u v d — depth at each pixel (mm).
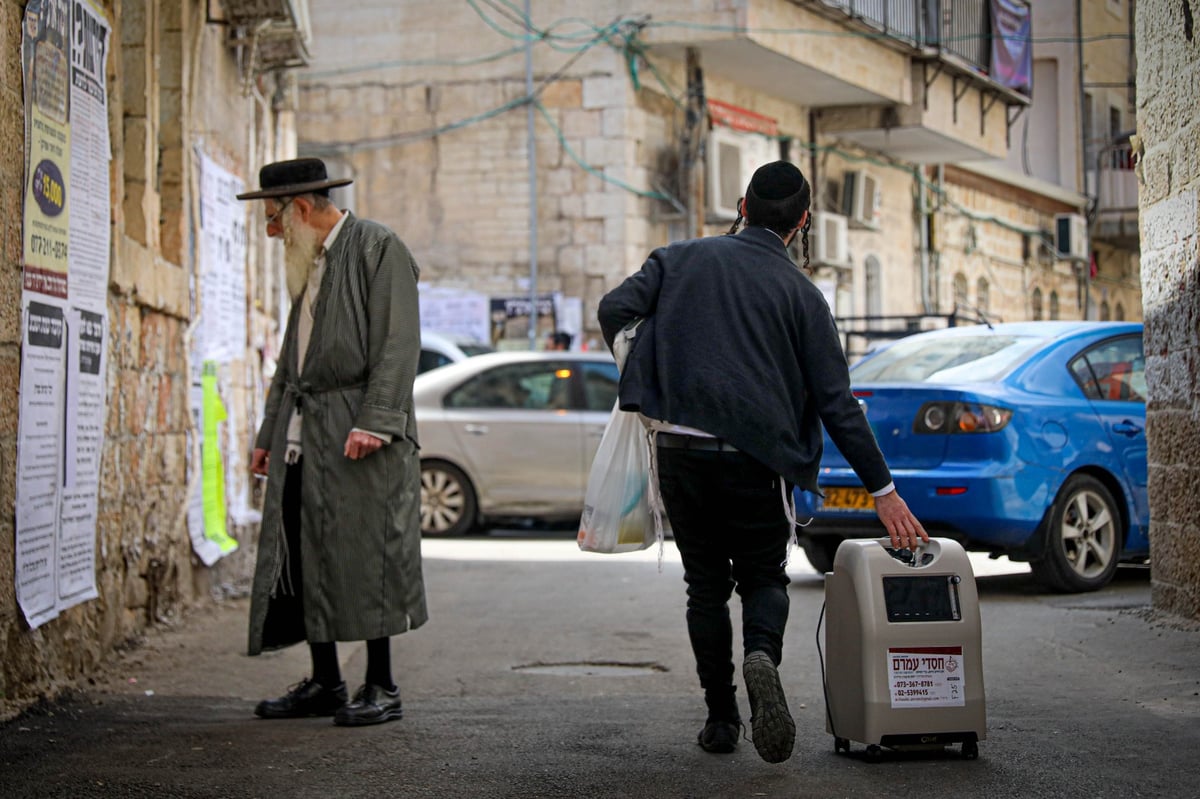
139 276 8195
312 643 6254
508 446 14984
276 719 6215
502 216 23500
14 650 6125
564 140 23266
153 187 8727
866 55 25688
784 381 5004
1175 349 7938
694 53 23281
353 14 23922
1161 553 8227
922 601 5113
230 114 11578
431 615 9453
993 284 36469
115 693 6816
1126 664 6988
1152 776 4902
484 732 5797
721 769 5082
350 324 6137
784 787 4816
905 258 31719
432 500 15047
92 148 7168
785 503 5047
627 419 5406
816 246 26672
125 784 4996
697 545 5234
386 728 5934
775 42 23172
